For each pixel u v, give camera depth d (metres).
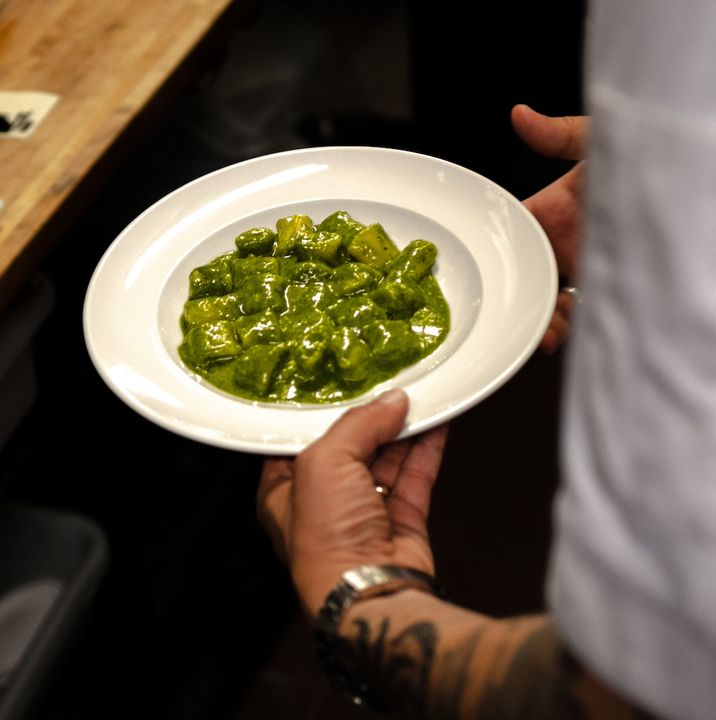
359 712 1.79
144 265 1.20
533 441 2.12
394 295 1.13
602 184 0.42
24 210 1.35
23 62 1.61
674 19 0.39
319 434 1.00
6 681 1.43
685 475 0.40
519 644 0.63
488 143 2.54
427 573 0.87
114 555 1.78
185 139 2.14
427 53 2.41
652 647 0.42
